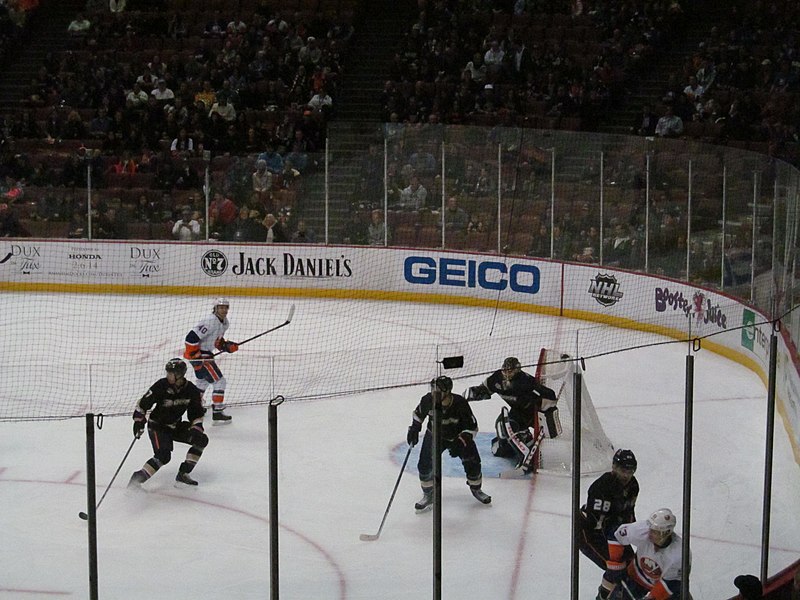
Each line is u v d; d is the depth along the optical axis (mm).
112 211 20672
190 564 8195
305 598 7641
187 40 25562
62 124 23125
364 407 12164
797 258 11844
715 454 10648
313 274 20359
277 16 25203
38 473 10117
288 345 16109
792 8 22141
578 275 17906
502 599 7660
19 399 12281
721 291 15102
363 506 9375
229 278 20625
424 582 7906
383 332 17078
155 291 20750
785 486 9750
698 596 7555
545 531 8859
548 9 24172
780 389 11375
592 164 17750
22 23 26359
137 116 23297
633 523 7324
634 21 23047
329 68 23797
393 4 25938
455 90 22422
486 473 10148
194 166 20672
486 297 19109
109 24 25922
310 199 20266
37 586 7812
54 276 20859
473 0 24500
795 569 7715
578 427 6711
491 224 18969
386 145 19688
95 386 12828
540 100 21953
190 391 9516
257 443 11000
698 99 20828
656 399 12594
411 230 19703
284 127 21984
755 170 14602
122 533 8758
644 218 16969
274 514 6473
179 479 9672
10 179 20797
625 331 16578
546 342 15086
